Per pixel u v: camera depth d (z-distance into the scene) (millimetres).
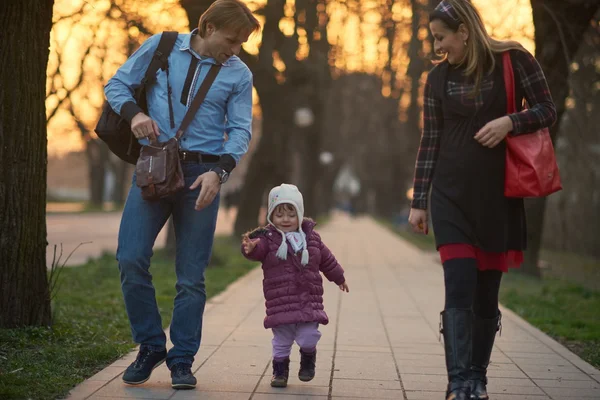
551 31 11805
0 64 5562
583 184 24297
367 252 20344
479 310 4227
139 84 4379
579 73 14352
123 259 4254
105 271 11414
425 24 13492
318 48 18078
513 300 9844
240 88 4449
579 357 5754
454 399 3797
